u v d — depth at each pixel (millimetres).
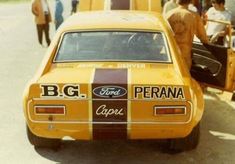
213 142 5734
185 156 5320
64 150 5535
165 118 4566
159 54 5207
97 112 4570
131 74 4809
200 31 6516
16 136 6039
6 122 6574
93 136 4664
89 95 4547
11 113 6973
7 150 5582
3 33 16344
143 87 4523
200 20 6516
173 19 6492
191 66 6777
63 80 4652
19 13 23953
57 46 5297
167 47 5258
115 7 8180
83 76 4758
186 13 6445
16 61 11039
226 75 6215
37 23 13227
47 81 4641
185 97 4547
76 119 4590
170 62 5113
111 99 4535
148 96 4539
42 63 5121
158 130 4602
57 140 5438
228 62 6148
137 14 6164
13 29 17453
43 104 4598
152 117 4566
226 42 7367
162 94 4539
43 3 13219
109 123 4570
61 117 4602
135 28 5449
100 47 5297
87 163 5180
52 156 5383
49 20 13328
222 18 7949
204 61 6559
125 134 4633
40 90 4586
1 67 10344
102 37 5395
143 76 4766
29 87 4629
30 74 9625
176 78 4758
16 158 5348
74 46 5309
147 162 5176
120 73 4832
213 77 6438
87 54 5234
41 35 13383
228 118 6629
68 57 5203
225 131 6129
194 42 6715
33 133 4953
